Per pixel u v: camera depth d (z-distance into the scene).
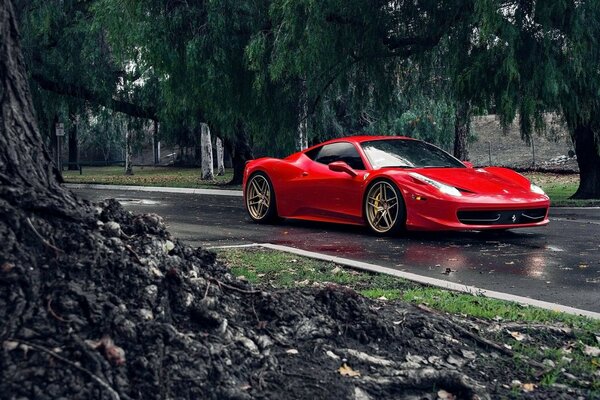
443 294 5.74
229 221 12.47
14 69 3.48
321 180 11.01
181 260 3.63
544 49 15.44
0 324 2.83
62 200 3.43
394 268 7.64
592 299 6.10
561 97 15.83
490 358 3.85
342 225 11.66
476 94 16.14
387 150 10.91
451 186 9.74
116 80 26.42
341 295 3.90
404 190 9.90
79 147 61.84
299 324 3.58
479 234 10.52
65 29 24.31
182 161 50.75
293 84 19.97
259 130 21.53
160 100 26.02
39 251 3.15
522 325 4.48
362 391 3.19
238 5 19.75
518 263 7.97
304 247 9.19
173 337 3.00
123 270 3.24
